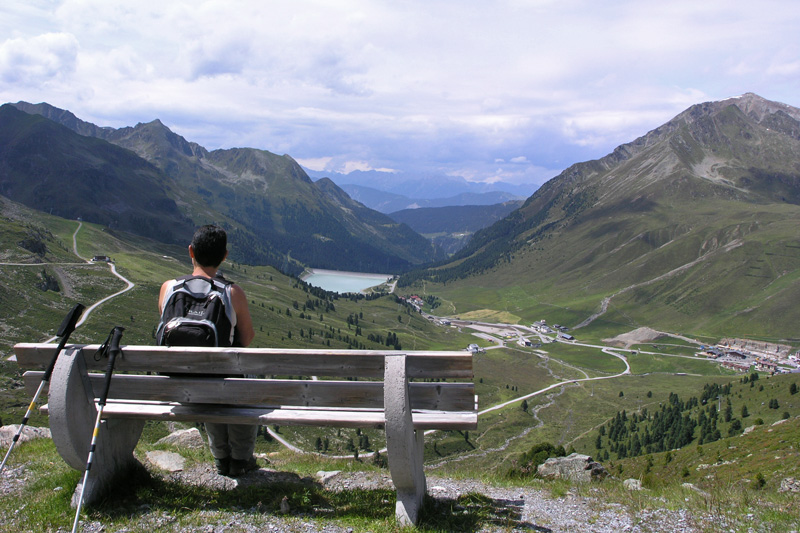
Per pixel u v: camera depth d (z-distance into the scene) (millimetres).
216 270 2844
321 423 2441
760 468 10672
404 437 2311
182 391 2549
